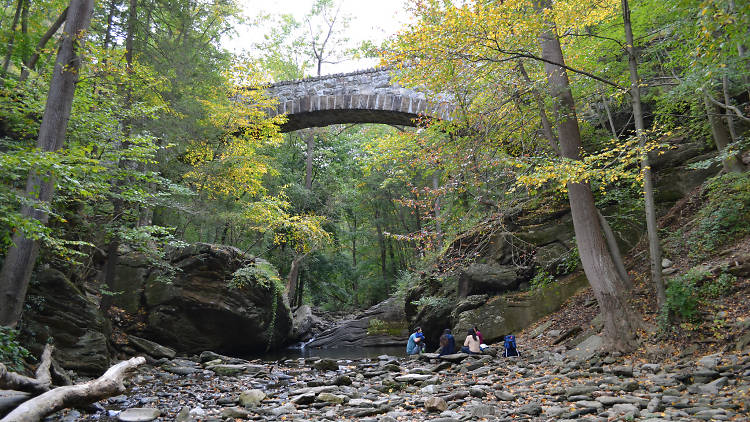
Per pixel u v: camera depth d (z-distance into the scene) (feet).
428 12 33.81
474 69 36.76
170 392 30.30
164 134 53.31
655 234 30.96
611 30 40.22
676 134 49.70
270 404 25.53
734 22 19.69
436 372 34.35
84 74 36.81
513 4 30.22
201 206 58.75
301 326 90.38
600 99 55.47
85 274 50.75
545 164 31.27
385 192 123.44
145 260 58.18
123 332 51.13
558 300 46.65
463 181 40.86
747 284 29.73
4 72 42.50
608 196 49.01
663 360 27.14
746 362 22.34
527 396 23.27
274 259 104.42
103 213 51.70
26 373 28.60
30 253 31.09
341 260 125.08
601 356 31.09
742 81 41.11
